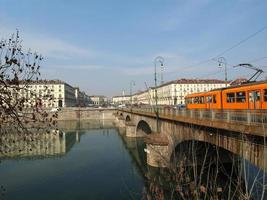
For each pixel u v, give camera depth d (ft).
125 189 121.49
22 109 33.60
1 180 142.92
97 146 244.42
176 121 116.67
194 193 33.27
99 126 427.74
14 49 32.12
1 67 31.73
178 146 112.16
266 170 50.83
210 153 96.58
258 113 55.98
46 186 132.16
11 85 32.58
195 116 92.32
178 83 517.55
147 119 191.31
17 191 125.49
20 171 159.74
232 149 69.05
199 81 533.14
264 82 82.02
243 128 60.39
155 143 133.18
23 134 37.22
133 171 152.25
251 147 59.00
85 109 555.28
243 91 90.94
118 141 271.49
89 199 113.60
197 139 93.66
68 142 270.05
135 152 212.02
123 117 390.01
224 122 69.72
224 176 87.92
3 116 33.50
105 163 176.35
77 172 155.94
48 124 37.40
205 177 86.69
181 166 37.83
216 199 37.52
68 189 127.34
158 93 607.78
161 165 103.60
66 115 543.80
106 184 131.75
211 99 117.80
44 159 190.60
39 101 33.99
